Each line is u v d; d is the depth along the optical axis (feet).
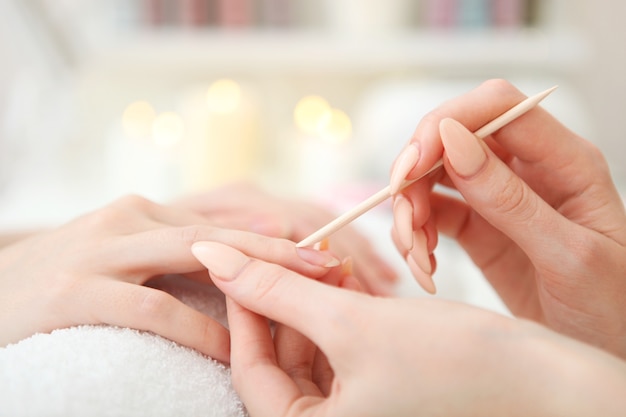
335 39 3.41
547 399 0.87
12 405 0.94
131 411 0.97
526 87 3.39
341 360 0.92
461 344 0.89
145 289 1.12
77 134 3.74
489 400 0.88
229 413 1.03
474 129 1.14
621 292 1.18
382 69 3.96
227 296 1.08
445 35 3.49
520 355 0.88
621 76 3.96
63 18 3.08
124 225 1.24
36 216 2.81
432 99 3.29
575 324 1.23
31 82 3.12
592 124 3.89
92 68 3.62
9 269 1.21
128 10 3.32
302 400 0.98
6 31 2.92
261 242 1.12
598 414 0.86
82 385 0.96
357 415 0.91
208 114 3.40
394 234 1.25
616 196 1.21
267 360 1.03
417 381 0.89
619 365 0.88
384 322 0.91
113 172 3.43
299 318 0.96
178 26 3.34
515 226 1.15
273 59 3.36
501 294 1.42
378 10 3.53
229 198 1.80
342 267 1.18
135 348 1.04
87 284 1.13
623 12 3.85
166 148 3.35
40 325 1.13
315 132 3.69
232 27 3.37
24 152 3.17
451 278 1.86
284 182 3.85
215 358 1.10
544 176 1.21
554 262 1.16
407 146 1.12
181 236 1.15
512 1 3.53
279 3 3.43
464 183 1.11
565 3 3.73
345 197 2.66
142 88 3.90
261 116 4.04
